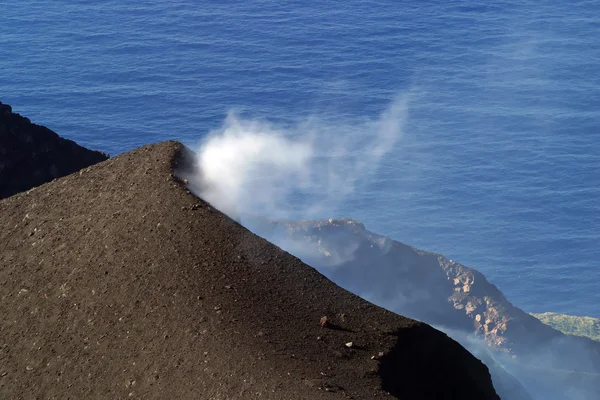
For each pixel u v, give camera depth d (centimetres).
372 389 1630
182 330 1839
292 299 1964
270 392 1592
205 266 2039
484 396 1894
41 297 2139
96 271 2134
